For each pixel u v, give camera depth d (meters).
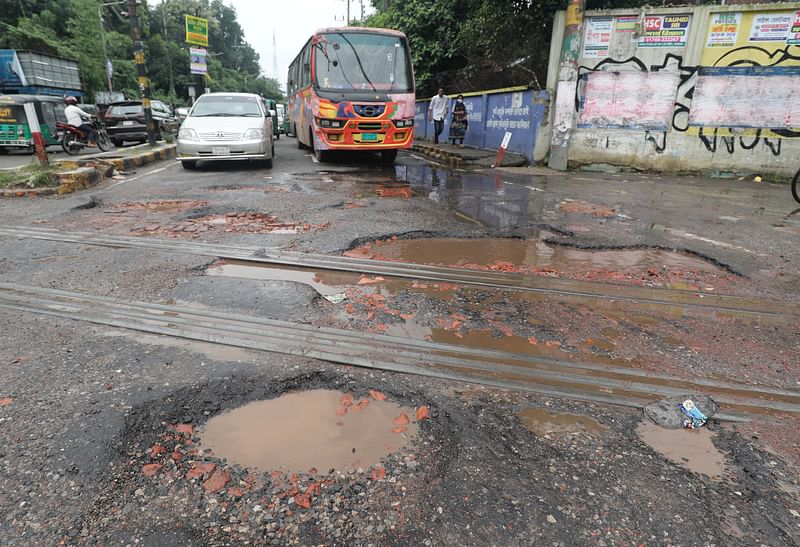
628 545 1.63
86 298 3.59
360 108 10.76
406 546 1.61
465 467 1.97
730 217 6.76
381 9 27.25
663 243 5.33
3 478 1.86
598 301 3.74
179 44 68.69
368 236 5.30
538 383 2.61
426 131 21.25
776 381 2.70
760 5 10.16
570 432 2.22
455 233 5.52
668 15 10.61
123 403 2.34
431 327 3.23
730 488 1.90
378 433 2.20
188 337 3.02
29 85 24.70
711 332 3.28
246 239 5.14
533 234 5.58
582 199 7.82
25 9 40.66
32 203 6.93
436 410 2.36
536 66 13.63
